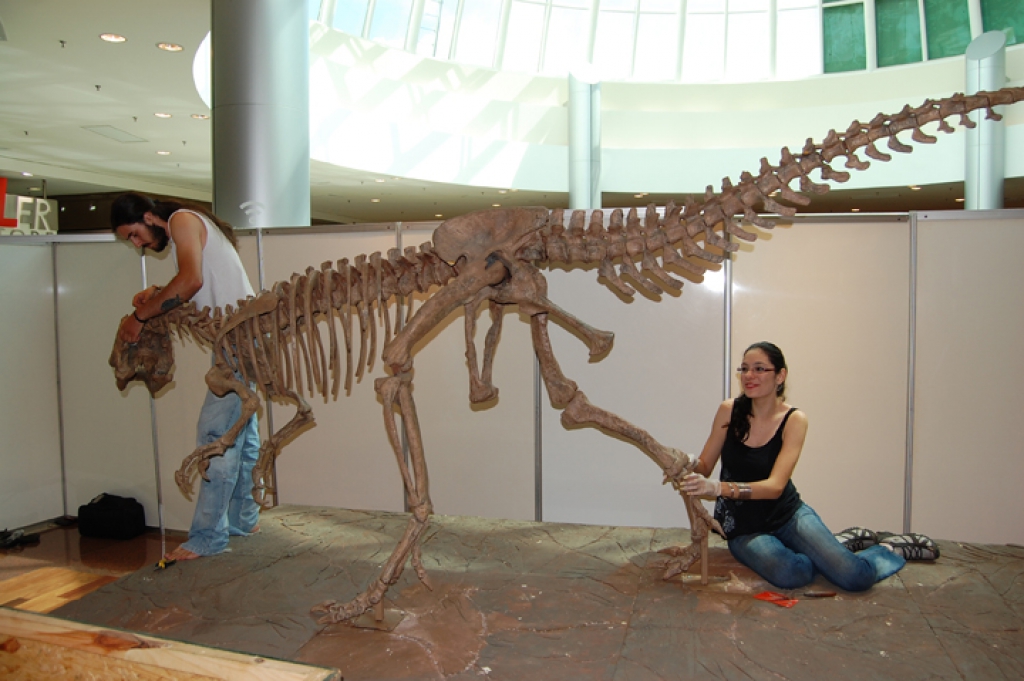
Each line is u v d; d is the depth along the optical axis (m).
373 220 20.03
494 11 14.11
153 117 9.17
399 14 12.90
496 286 3.37
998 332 3.99
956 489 4.10
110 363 4.06
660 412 4.41
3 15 5.98
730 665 2.65
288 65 5.69
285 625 3.09
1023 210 3.92
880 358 4.15
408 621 3.09
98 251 5.02
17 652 1.80
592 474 4.54
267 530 4.39
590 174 12.78
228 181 5.64
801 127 14.18
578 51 14.83
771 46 14.59
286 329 3.86
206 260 3.95
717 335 4.31
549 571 3.63
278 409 5.07
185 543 3.98
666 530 4.30
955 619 3.01
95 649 1.71
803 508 3.50
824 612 3.09
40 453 5.11
